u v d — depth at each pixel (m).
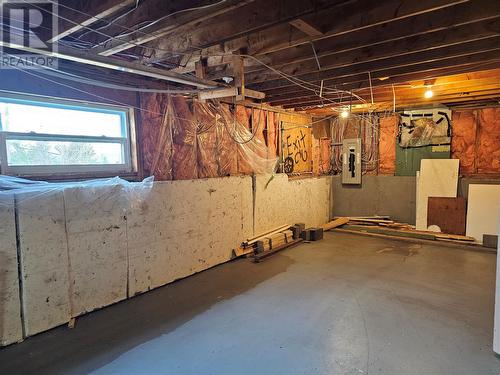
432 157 5.44
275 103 5.06
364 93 4.47
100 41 2.48
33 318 2.34
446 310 2.68
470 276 3.48
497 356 2.04
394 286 3.21
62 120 2.76
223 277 3.53
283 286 3.24
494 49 2.62
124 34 2.27
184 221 3.49
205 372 1.92
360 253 4.40
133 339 2.29
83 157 2.92
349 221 6.07
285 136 5.46
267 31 2.54
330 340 2.24
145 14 2.12
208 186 3.78
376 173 6.04
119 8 1.87
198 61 2.92
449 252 4.42
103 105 3.00
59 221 2.46
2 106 2.40
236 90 2.74
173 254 3.38
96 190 2.69
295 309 2.73
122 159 3.23
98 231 2.72
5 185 2.31
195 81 2.60
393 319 2.53
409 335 2.30
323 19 2.27
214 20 2.39
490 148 5.01
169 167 3.60
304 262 4.02
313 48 2.64
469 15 2.10
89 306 2.68
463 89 4.14
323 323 2.48
